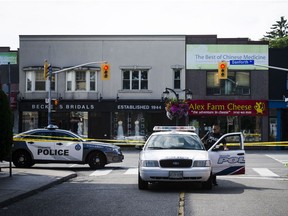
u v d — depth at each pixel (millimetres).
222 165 14578
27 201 11625
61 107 40188
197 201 11359
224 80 40219
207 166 13109
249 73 40281
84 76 40625
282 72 40125
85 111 40312
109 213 9773
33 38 41125
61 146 21062
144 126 40219
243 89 40250
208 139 15438
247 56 40219
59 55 40875
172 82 40312
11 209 10438
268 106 39969
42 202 11430
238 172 14625
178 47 40406
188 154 13203
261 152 35750
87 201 11484
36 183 14344
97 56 40688
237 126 40094
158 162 12992
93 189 13953
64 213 9852
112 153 21266
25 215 9680
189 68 40375
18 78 41406
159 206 10609
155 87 40406
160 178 12953
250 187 14500
